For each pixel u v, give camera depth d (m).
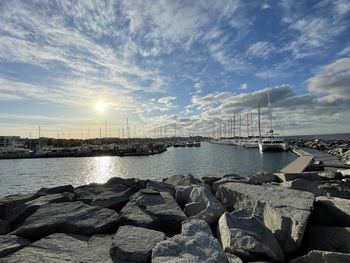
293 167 21.81
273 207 5.98
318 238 5.50
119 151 81.00
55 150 84.81
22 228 5.73
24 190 27.12
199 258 4.13
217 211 6.48
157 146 90.94
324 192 8.29
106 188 9.45
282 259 4.87
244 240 4.79
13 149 92.75
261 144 62.25
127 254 4.39
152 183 9.44
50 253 4.65
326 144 67.88
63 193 8.48
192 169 38.09
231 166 38.31
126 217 6.14
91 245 5.02
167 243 4.45
